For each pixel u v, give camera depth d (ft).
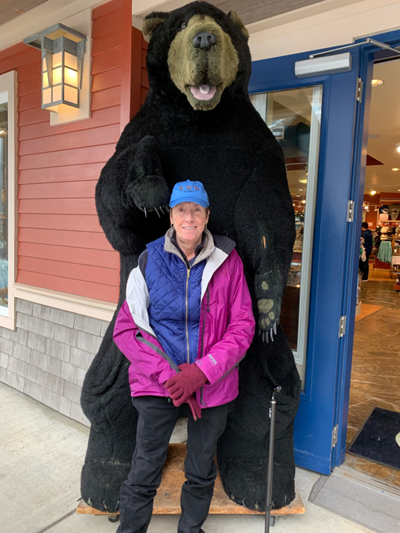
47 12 9.41
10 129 10.85
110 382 6.13
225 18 5.40
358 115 7.00
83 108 8.77
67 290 9.75
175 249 5.07
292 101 7.57
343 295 7.27
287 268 5.50
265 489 6.01
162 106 5.82
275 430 5.98
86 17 8.53
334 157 7.01
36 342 10.61
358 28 6.72
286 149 7.75
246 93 5.93
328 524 6.29
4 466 7.82
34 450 8.40
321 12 6.98
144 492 5.13
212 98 5.08
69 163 9.43
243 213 5.55
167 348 5.07
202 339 5.02
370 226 51.83
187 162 5.74
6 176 11.57
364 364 13.69
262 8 7.02
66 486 7.27
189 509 5.35
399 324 19.81
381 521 6.34
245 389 6.11
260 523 6.29
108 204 5.70
